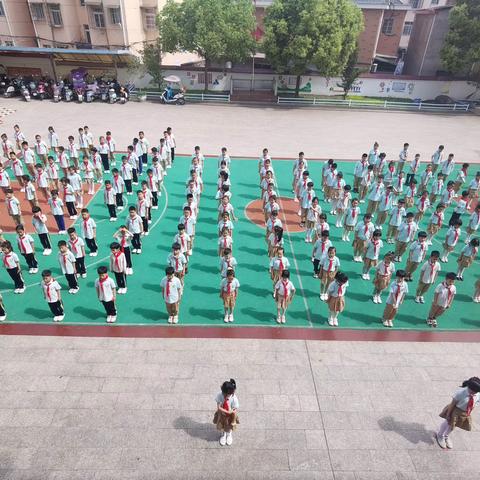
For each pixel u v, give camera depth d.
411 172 19.05
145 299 11.70
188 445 7.69
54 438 7.72
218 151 23.91
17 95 34.12
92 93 33.34
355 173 19.00
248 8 32.28
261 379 9.23
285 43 32.41
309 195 15.11
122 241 12.47
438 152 19.83
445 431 7.71
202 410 8.40
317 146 25.70
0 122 27.25
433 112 35.78
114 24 34.69
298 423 8.22
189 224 12.99
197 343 10.19
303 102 36.22
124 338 10.23
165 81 35.50
